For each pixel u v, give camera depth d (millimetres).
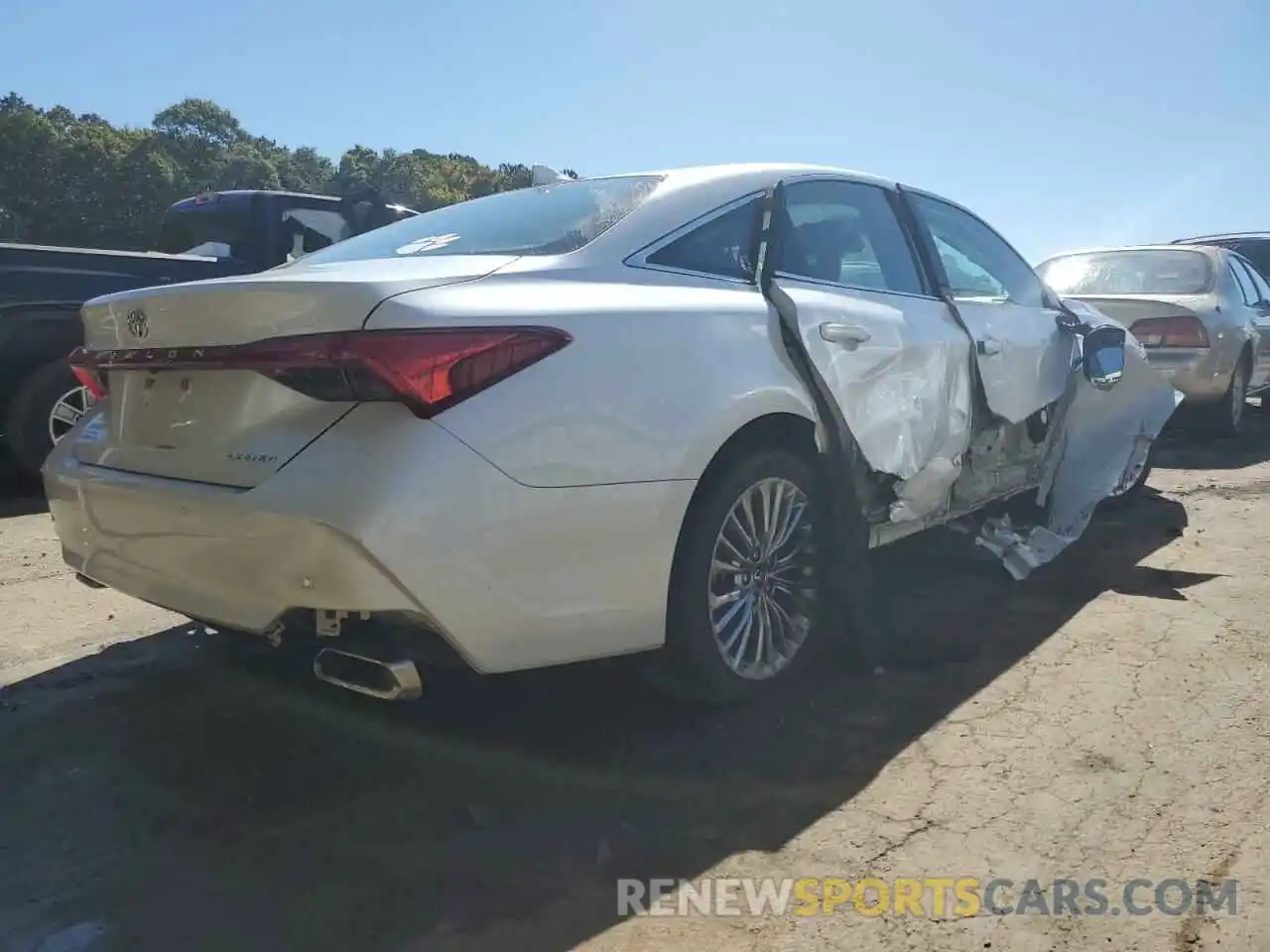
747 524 3184
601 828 2588
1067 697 3348
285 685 3479
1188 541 5223
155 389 2779
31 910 2260
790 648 3420
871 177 4102
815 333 3336
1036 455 4812
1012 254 4906
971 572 4715
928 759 2939
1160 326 7957
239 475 2498
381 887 2346
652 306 2906
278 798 2738
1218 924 2205
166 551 2674
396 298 2430
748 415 3021
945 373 3957
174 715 3248
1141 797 2717
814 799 2721
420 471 2320
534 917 2234
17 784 2811
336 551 2289
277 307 2475
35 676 3537
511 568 2479
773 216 3508
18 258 6066
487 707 3299
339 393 2404
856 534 3506
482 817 2639
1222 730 3100
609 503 2654
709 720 3199
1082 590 4457
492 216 3516
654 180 3457
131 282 6570
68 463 3088
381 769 2902
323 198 7973
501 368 2486
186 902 2289
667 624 2967
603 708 3285
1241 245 12406
